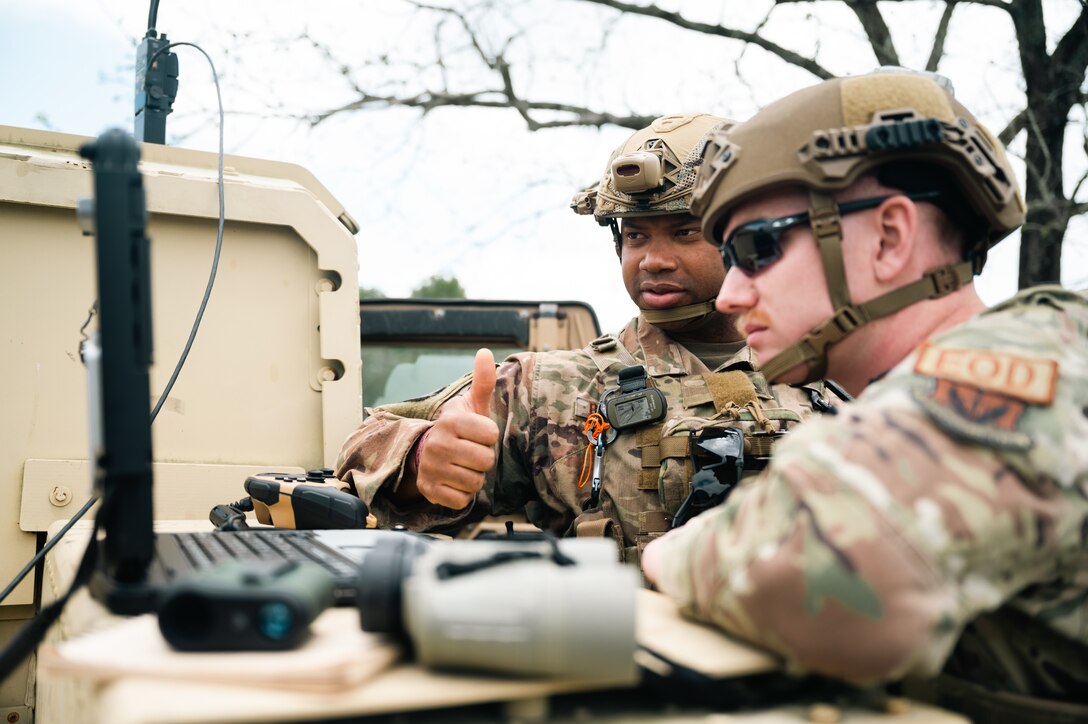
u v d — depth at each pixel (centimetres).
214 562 108
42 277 212
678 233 201
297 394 232
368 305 394
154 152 229
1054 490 89
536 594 78
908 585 83
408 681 79
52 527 188
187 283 225
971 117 118
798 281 114
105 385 91
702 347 212
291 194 232
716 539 97
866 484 86
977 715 103
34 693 195
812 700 89
